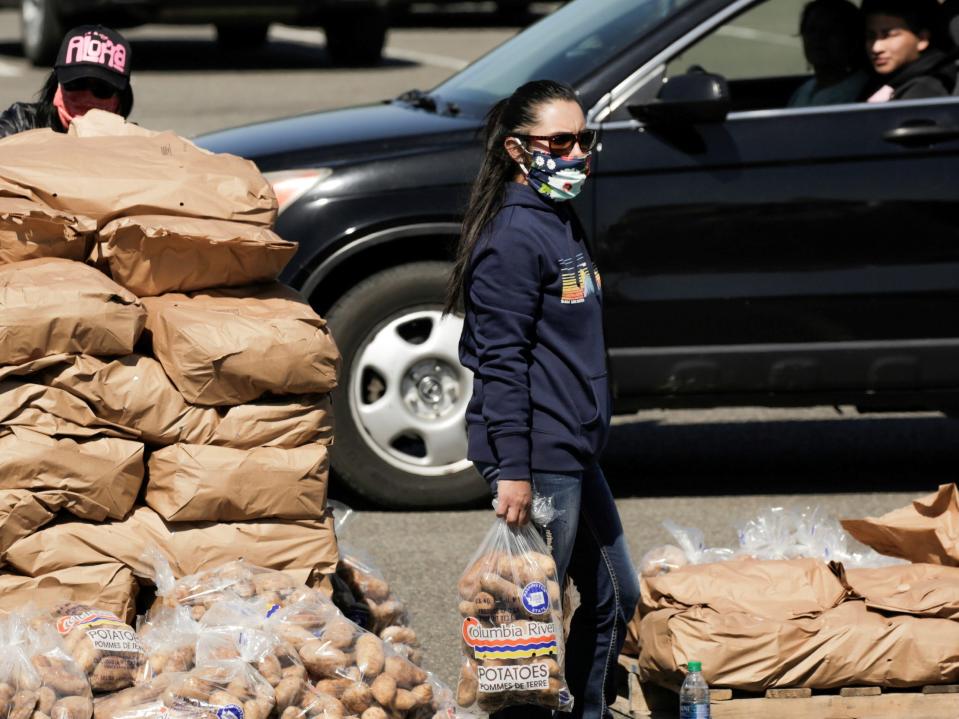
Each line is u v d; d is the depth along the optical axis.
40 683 9.66
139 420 11.02
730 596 11.80
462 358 10.68
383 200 16.73
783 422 21.47
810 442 20.34
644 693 11.98
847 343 16.80
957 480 18.55
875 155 16.66
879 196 16.62
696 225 16.61
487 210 10.34
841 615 11.55
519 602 10.25
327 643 10.74
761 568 12.07
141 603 11.45
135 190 11.56
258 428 11.26
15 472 10.60
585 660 11.12
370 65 51.72
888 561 12.91
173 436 11.11
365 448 17.02
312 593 11.09
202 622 10.59
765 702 11.34
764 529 13.28
